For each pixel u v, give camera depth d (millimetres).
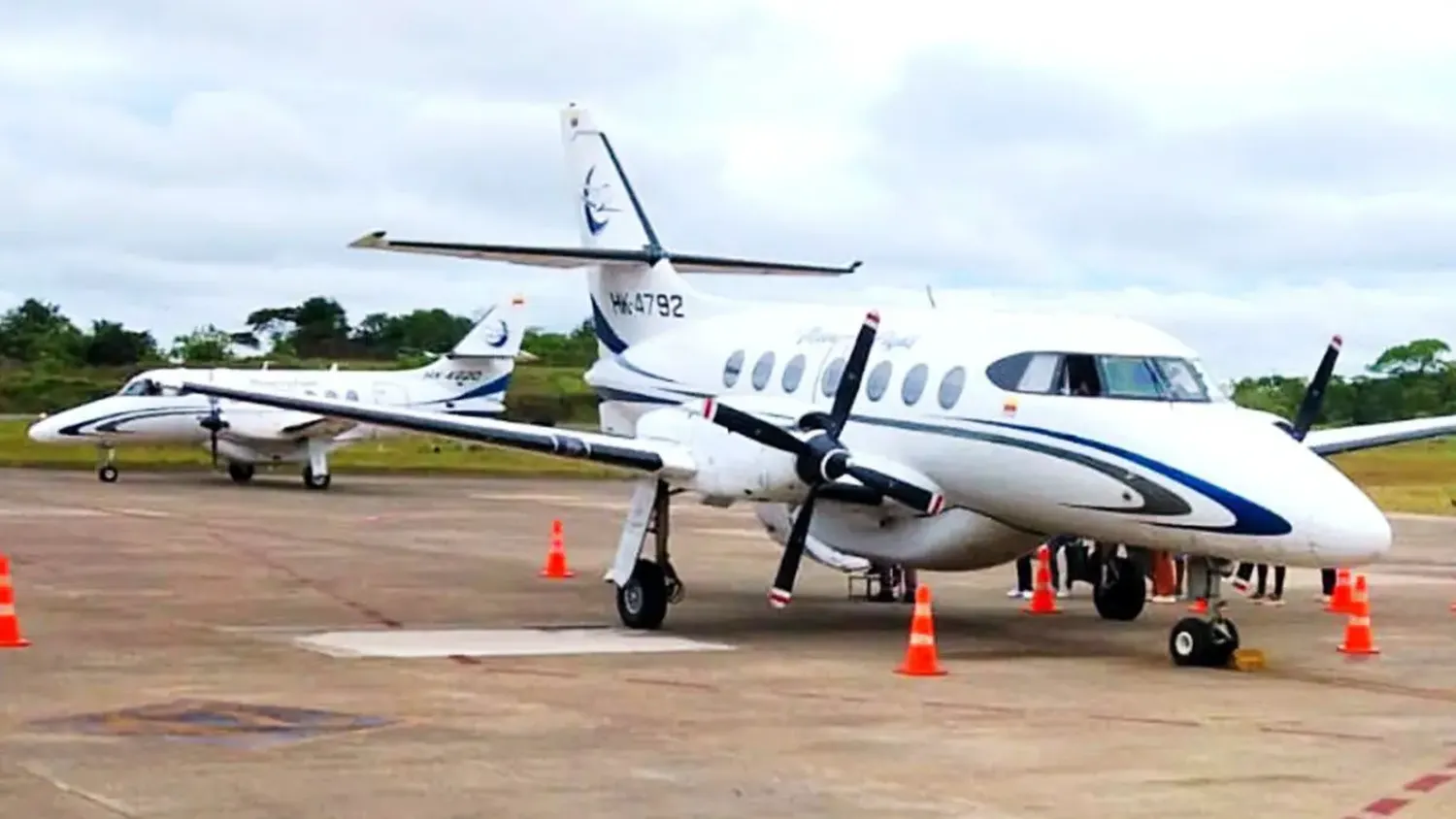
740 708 12984
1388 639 18484
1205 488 15367
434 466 62031
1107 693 14133
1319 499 14875
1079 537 17406
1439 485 57094
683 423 18188
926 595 15180
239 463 48594
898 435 18234
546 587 23062
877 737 11781
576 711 12719
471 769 10508
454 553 28031
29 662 15086
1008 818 9391
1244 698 13945
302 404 18188
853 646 17125
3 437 70438
